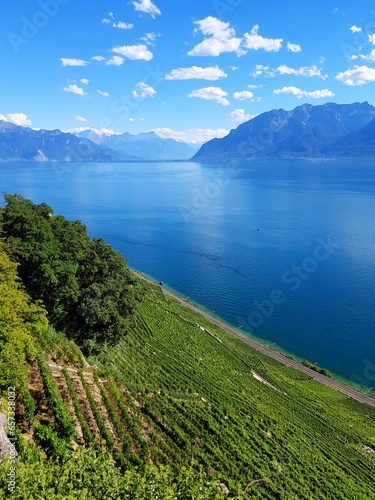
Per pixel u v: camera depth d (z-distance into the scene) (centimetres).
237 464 3725
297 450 4491
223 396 5191
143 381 4719
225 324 9006
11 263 3538
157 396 4403
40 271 4172
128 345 5734
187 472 2197
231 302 10069
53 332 4191
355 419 6019
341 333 8531
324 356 7856
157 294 9506
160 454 3197
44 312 3497
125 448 3011
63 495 1766
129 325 4884
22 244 4200
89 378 3875
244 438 4250
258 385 6259
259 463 3878
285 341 8331
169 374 5328
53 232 4669
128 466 2631
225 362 6812
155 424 3766
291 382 6838
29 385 3177
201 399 4859
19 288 3997
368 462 4909
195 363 6203
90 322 4384
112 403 3666
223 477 3322
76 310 4566
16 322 2922
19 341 2792
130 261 13100
